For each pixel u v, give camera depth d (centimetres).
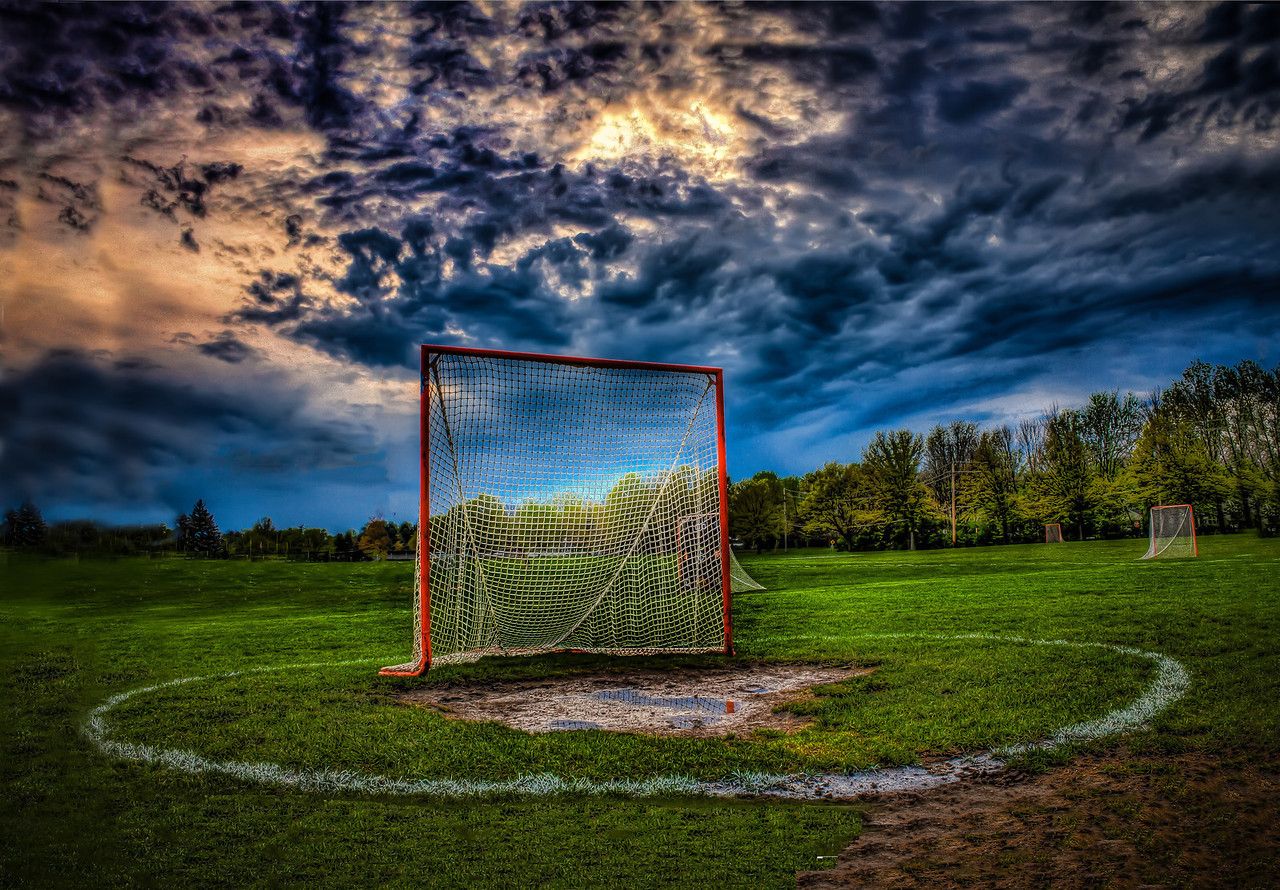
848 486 5709
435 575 1048
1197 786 456
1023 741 560
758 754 559
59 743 621
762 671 911
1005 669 791
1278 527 3912
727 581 1060
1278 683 677
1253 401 4669
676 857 388
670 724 673
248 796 490
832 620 1288
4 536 2541
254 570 3334
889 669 838
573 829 427
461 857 390
